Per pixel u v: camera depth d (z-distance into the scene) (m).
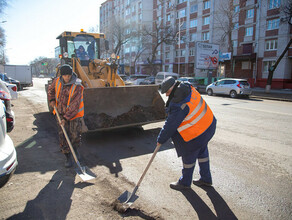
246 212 2.65
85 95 5.23
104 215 2.56
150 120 5.83
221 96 17.64
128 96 5.89
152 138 5.61
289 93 19.92
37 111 9.53
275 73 25.69
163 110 6.04
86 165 3.96
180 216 2.56
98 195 2.97
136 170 3.75
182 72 38.78
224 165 3.96
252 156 4.39
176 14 38.84
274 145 5.08
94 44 7.89
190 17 36.09
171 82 2.71
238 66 30.03
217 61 26.08
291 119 8.02
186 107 2.70
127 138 5.59
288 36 24.22
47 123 7.21
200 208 2.72
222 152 4.61
